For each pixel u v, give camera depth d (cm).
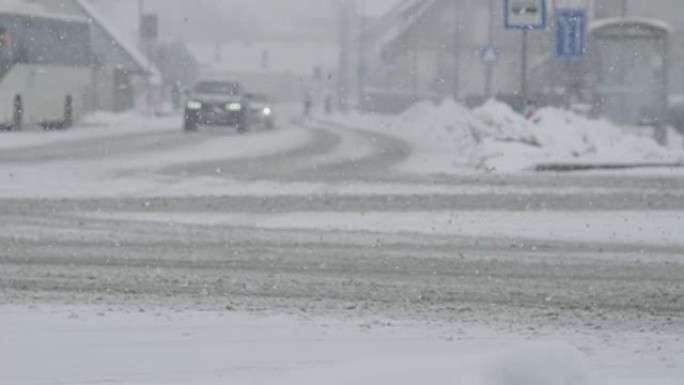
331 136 10606
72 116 11494
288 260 3259
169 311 2452
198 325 2298
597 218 4356
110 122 13100
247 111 11488
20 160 6850
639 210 4634
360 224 4131
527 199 4997
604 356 2083
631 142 7644
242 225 4062
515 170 6594
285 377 1583
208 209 4525
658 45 8575
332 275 3008
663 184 5803
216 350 2059
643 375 1898
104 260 3212
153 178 5800
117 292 2700
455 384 1334
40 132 10538
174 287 2784
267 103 12494
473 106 14325
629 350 2142
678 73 16212
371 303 2608
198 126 11975
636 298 2731
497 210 4591
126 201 4756
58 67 11138
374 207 4653
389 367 1411
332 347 2103
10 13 10288
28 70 10519
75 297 2619
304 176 6044
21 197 4853
